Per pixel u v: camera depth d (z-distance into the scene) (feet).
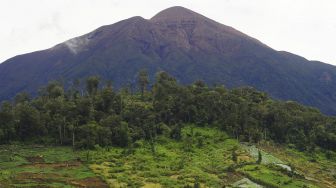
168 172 398.83
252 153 502.79
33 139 517.14
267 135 609.42
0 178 338.34
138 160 439.22
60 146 495.41
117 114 580.71
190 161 449.89
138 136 524.93
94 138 485.15
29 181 336.90
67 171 383.04
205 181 377.30
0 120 504.84
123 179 365.61
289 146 588.09
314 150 587.27
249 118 601.62
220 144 531.09
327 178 453.99
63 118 522.06
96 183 349.41
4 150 458.09
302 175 436.35
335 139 606.55
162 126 554.46
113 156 447.01
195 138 540.11
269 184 385.50
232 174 416.46
